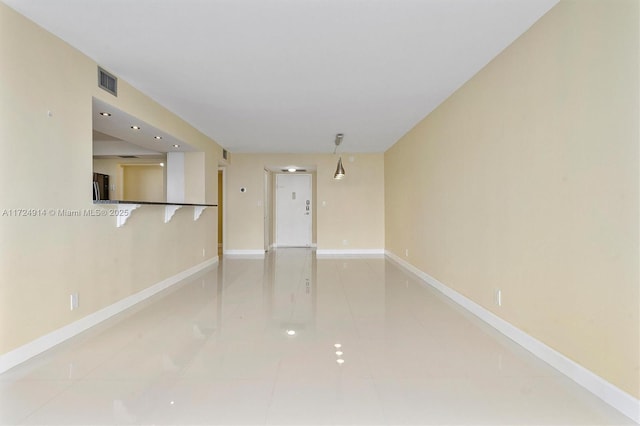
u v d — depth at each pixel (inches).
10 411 72.2
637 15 69.7
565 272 89.6
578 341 85.2
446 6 92.0
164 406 74.3
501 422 69.2
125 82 142.3
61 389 81.0
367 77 139.7
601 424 68.7
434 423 68.7
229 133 235.9
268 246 357.7
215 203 265.1
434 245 186.9
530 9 93.7
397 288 184.7
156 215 174.9
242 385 83.2
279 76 138.1
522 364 95.0
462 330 121.5
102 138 257.1
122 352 101.9
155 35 106.3
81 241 118.6
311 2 89.7
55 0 88.4
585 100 82.8
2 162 90.0
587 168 82.4
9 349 91.5
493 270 125.0
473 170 140.3
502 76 118.2
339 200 320.5
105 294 132.4
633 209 71.0
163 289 181.3
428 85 149.3
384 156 317.1
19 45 94.3
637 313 70.2
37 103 100.1
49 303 104.7
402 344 108.7
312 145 278.7
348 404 75.3
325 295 169.9
